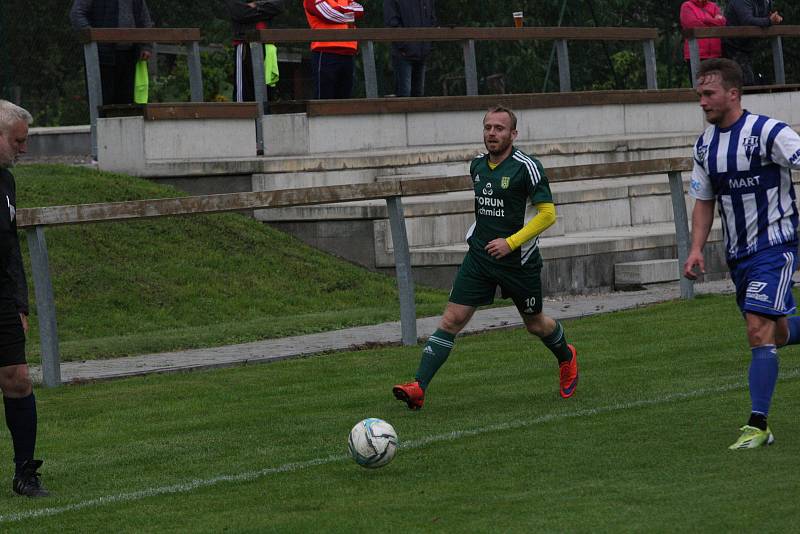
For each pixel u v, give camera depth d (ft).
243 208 123.44
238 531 65.77
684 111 255.09
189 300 155.33
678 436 82.48
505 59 318.24
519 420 91.09
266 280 164.55
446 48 318.86
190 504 72.23
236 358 124.16
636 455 77.77
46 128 235.81
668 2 362.33
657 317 140.26
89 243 161.68
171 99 260.01
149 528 67.46
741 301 83.05
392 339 134.21
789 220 81.30
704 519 62.64
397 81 214.28
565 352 98.99
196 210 121.49
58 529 68.18
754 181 81.00
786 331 84.94
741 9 248.32
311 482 75.82
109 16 197.36
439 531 63.46
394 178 193.98
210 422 95.76
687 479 71.00
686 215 155.84
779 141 79.71
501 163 97.09
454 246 179.32
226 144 195.83
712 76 81.51
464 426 90.22
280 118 199.11
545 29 230.68
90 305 149.48
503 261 96.43
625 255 176.55
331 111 200.23
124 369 120.57
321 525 65.92
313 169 187.73
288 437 89.56
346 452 83.82
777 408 90.12
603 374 108.37
